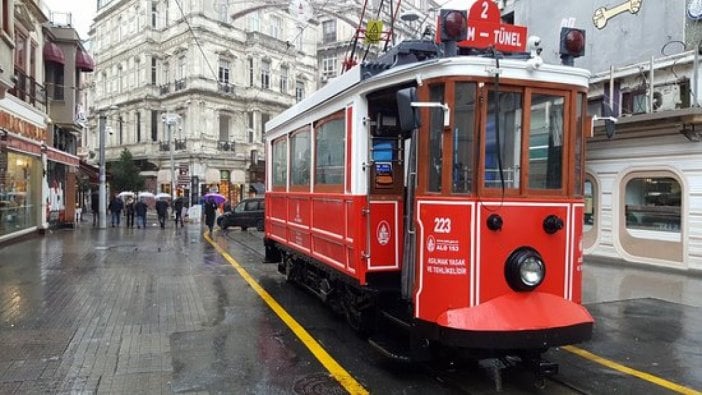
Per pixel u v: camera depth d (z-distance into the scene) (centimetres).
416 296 495
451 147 473
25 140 1689
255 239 1928
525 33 526
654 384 512
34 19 1941
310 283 864
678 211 1141
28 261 1258
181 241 1817
